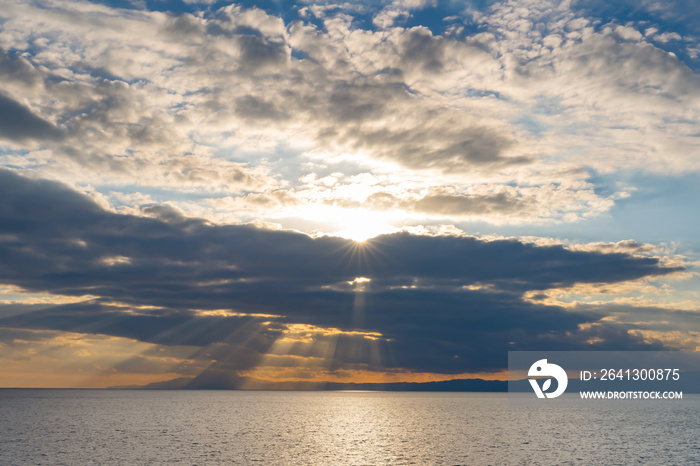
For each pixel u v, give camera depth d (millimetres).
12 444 91062
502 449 90375
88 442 94438
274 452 84875
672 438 108188
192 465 71688
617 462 77625
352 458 80000
